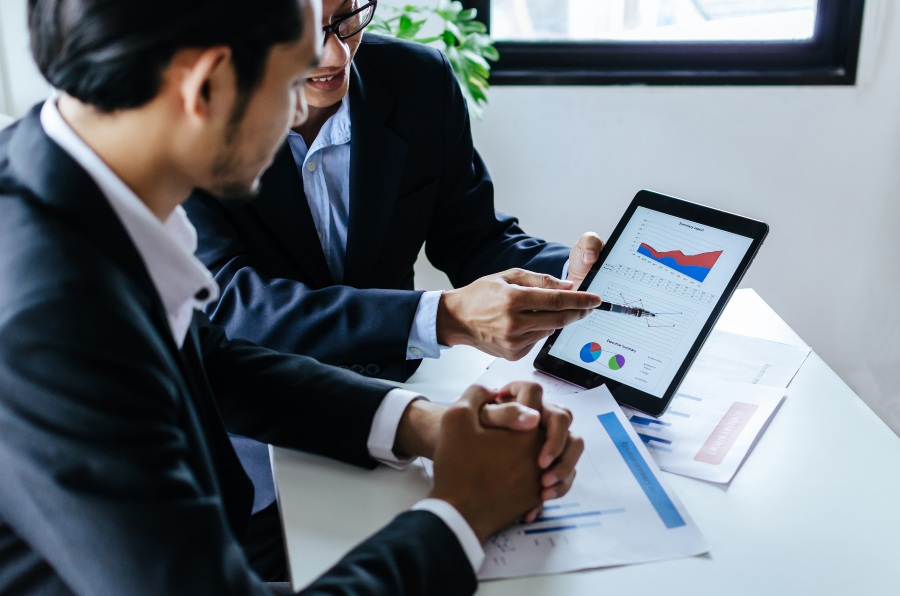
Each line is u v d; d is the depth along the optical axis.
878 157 2.31
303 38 0.71
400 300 1.20
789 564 0.84
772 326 1.31
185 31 0.65
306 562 0.85
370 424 0.98
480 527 0.83
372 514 0.91
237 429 1.04
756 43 2.27
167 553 0.66
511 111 2.26
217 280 1.31
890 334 2.46
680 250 1.14
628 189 2.35
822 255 2.41
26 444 0.64
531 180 2.34
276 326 1.23
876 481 0.97
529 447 0.88
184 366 0.81
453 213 1.57
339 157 1.44
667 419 1.08
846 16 2.22
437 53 1.54
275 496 1.15
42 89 1.99
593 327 1.15
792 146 2.30
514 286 1.11
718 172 2.33
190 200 1.36
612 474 0.96
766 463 1.00
